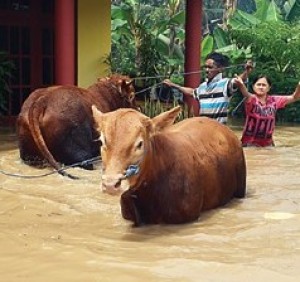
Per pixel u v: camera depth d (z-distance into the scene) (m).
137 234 3.54
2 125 8.49
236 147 4.32
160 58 10.42
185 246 3.29
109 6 8.72
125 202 3.71
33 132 5.37
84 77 8.67
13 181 4.90
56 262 3.03
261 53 10.74
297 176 5.18
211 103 6.08
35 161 5.55
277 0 17.23
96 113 3.47
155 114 8.10
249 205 4.18
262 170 5.41
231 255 3.12
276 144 7.03
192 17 8.24
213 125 4.25
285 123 9.62
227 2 15.31
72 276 2.84
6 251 3.21
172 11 12.91
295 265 2.97
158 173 3.61
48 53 8.84
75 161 5.52
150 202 3.65
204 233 3.54
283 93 10.29
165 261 3.02
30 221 3.82
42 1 8.76
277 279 2.79
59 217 3.91
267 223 3.71
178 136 3.86
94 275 2.85
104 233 3.56
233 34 11.28
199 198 3.79
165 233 3.55
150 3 18.30
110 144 3.32
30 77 8.77
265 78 6.50
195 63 8.29
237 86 6.27
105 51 8.76
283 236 3.45
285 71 10.73
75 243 3.35
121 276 2.83
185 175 3.69
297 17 12.78
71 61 6.99
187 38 8.30
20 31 8.66
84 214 3.98
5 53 8.48
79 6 8.55
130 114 3.41
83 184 4.83
